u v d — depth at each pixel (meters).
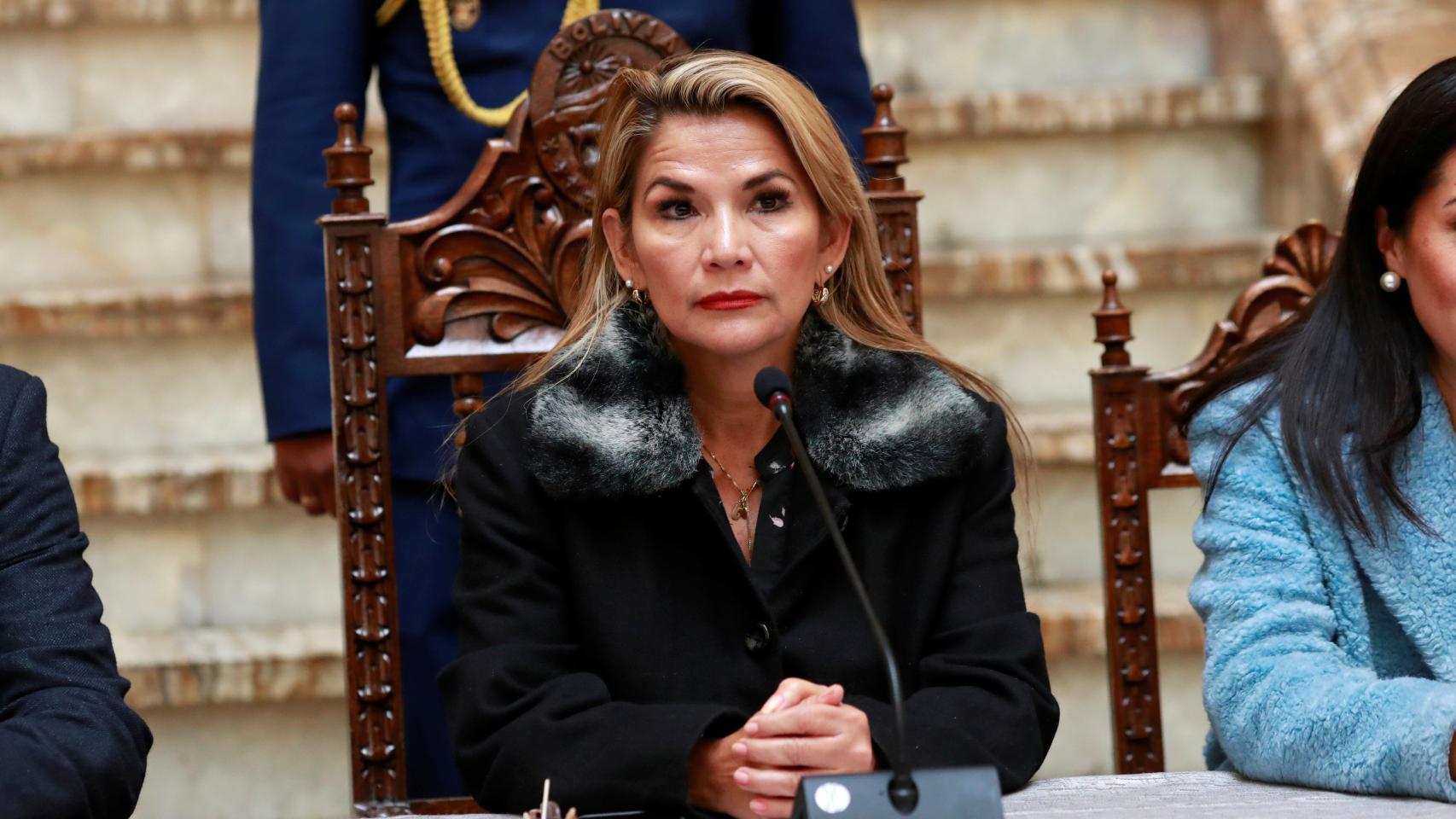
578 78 7.71
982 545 6.48
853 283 6.62
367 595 7.52
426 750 8.48
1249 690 6.08
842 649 6.28
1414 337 6.47
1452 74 6.09
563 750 5.77
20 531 5.97
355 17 8.67
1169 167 13.88
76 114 13.90
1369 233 6.41
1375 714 5.63
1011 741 5.86
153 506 11.79
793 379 6.48
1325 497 6.34
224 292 12.41
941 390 6.41
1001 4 14.41
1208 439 6.78
